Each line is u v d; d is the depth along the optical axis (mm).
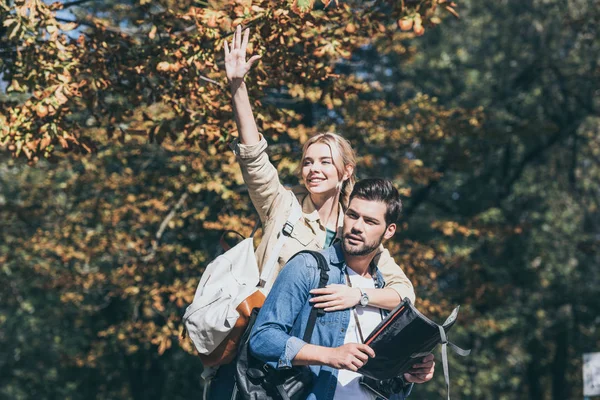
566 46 21938
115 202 16344
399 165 15820
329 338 3514
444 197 21625
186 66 7527
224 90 7891
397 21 6926
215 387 3781
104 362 20656
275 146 14125
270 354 3395
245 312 3676
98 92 8305
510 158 21453
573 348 25266
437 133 15258
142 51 8023
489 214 18719
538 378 25438
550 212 22297
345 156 4090
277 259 3914
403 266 14586
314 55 8016
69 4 8633
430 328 3406
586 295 22438
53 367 21469
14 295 19438
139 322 15281
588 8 19969
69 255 14969
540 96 21438
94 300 19297
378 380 3562
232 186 15664
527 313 22391
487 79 21094
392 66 19953
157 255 14758
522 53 21844
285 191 4035
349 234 3578
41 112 7297
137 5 7945
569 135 22203
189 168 14234
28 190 17797
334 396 3561
